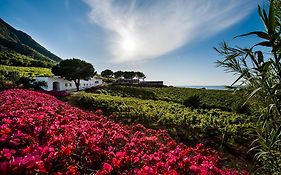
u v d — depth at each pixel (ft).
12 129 18.65
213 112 89.45
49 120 23.89
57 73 184.14
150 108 85.81
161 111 77.71
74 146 16.74
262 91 10.85
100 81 251.19
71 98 103.45
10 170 11.05
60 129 20.70
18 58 371.35
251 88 11.80
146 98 152.87
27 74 207.41
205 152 27.27
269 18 7.97
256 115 13.91
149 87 227.81
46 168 12.65
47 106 32.58
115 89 178.81
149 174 14.12
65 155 14.47
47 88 173.68
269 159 12.81
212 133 52.11
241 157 40.19
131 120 63.10
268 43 8.06
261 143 12.18
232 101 13.97
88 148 16.84
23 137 16.75
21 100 34.68
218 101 133.28
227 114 84.84
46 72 273.75
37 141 17.51
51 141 16.78
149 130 35.76
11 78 155.63
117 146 20.45
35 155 13.60
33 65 364.58
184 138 49.78
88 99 94.48
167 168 15.52
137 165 16.28
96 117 34.42
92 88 177.88
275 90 9.07
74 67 181.16
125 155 16.71
